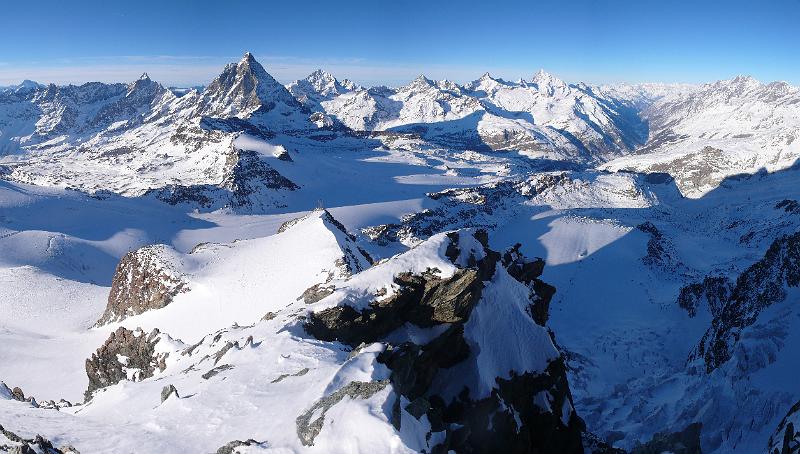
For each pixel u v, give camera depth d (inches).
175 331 2578.7
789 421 1079.0
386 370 851.4
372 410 673.0
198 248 3599.9
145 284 3031.5
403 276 1277.1
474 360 1235.2
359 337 1195.9
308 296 1339.8
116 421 928.3
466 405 1157.7
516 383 1298.0
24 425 903.7
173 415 855.7
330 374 844.6
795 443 984.3
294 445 669.3
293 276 2571.4
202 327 2498.8
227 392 896.9
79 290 4111.7
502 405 1192.8
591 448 1424.7
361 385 749.3
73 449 768.9
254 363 1008.9
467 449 1066.1
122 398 1107.9
